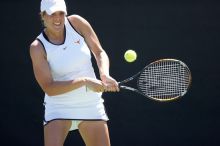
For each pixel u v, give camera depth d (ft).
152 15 80.79
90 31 53.98
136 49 80.84
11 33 82.23
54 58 51.39
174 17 80.74
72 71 52.06
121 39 80.84
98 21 81.20
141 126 80.84
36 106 81.87
